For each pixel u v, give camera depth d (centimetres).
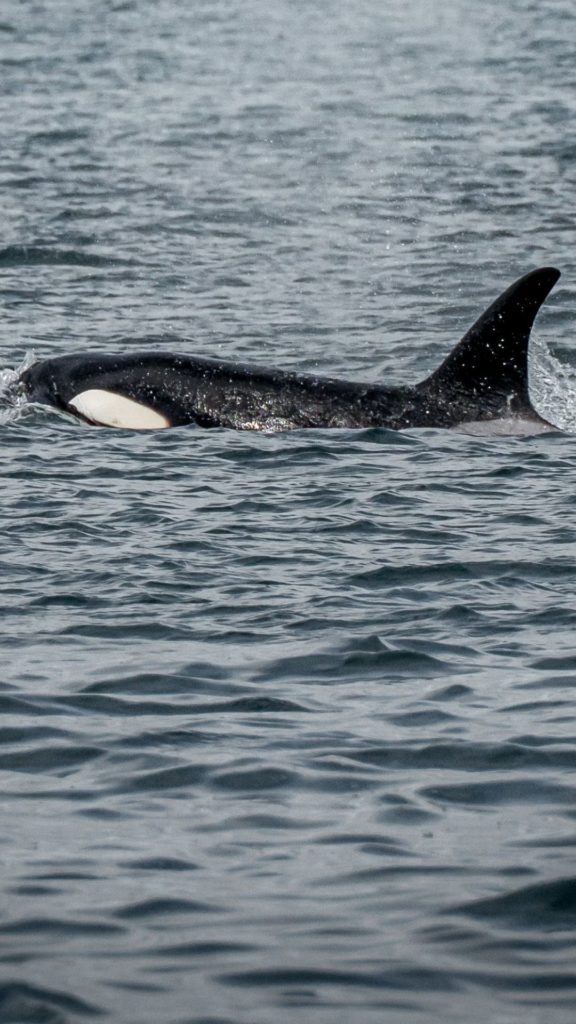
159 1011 2292
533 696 3759
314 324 9919
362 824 3039
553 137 18438
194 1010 2297
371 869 2825
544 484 6044
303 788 3225
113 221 13425
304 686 3847
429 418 7131
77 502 5700
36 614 4409
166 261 11944
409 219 13762
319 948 2509
